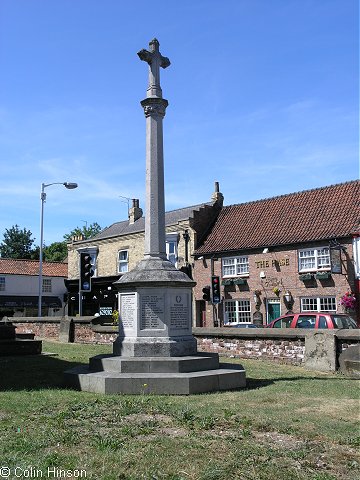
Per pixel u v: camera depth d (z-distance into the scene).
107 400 8.19
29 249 75.62
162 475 4.85
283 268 29.14
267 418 7.09
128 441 5.89
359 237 25.97
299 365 13.38
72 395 8.75
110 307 39.91
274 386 9.95
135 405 7.78
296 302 28.33
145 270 10.94
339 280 26.66
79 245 43.25
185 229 34.50
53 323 24.31
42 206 32.34
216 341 15.75
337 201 29.73
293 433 6.35
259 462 5.23
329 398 8.64
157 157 11.62
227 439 6.03
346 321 15.86
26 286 48.66
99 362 10.35
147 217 11.51
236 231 33.09
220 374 9.67
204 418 6.97
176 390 9.20
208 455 5.42
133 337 10.65
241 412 7.49
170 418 7.06
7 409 7.52
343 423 6.89
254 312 30.09
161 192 11.59
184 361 10.00
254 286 30.36
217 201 36.31
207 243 33.75
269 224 31.69
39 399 8.30
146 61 12.02
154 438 6.04
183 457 5.34
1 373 11.90
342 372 12.12
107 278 39.59
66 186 31.66
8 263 49.69
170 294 10.74
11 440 5.89
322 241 27.47
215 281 24.81
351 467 5.17
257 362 14.05
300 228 29.42
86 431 6.30
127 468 5.03
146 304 10.70
